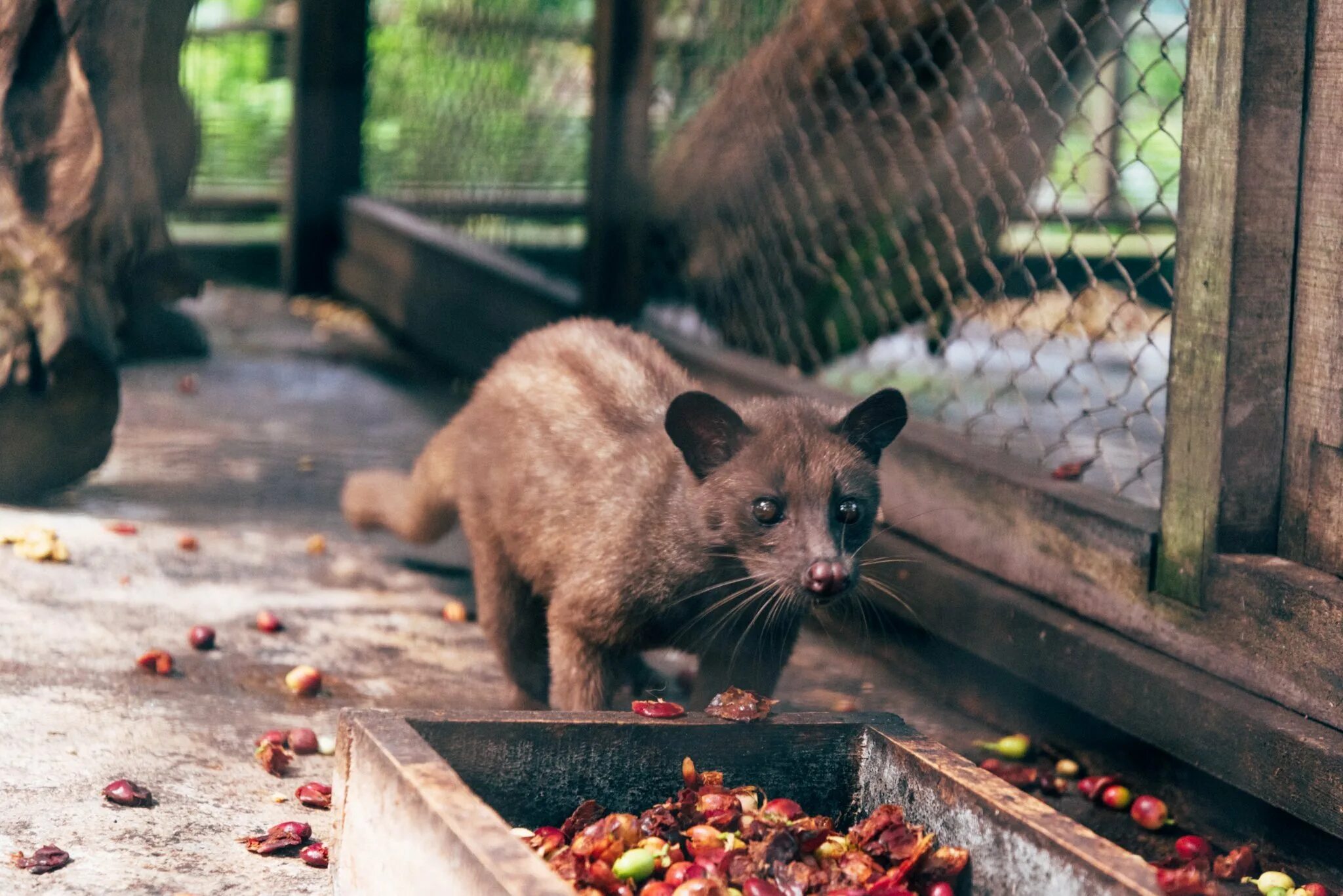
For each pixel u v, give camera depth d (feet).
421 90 36.47
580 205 36.11
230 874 10.73
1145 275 14.26
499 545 14.89
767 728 10.86
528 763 10.44
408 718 10.06
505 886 7.74
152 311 29.55
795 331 21.79
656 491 12.83
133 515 19.93
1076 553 14.94
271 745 12.79
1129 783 14.38
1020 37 17.38
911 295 21.49
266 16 41.32
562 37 35.47
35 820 11.23
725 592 12.96
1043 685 14.93
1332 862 12.21
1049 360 31.24
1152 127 37.14
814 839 9.99
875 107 19.83
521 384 14.74
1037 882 9.02
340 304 37.93
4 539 17.71
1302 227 12.82
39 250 18.34
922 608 16.75
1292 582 12.53
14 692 13.57
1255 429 13.12
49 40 18.29
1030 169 18.45
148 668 14.69
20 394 18.51
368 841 9.67
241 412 26.78
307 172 37.52
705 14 24.31
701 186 22.90
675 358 22.22
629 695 16.12
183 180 20.63
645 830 10.18
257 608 17.04
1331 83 12.43
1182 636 13.66
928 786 10.18
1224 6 12.64
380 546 20.02
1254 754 12.48
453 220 35.37
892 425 12.93
